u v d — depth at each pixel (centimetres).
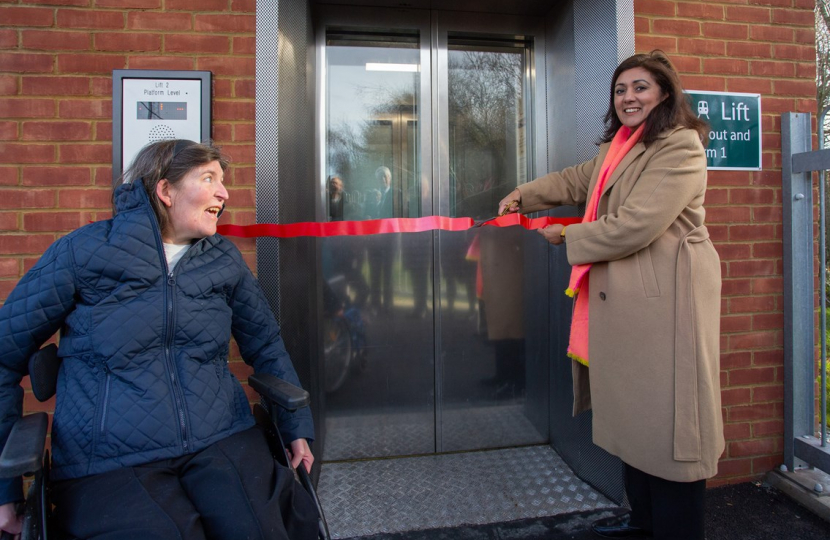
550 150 280
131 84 215
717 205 261
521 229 287
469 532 210
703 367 162
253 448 141
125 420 129
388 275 279
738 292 263
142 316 134
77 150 218
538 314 286
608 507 225
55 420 133
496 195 288
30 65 216
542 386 289
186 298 142
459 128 283
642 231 161
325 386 277
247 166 223
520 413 289
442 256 281
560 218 236
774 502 245
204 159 146
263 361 170
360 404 279
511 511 224
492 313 287
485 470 261
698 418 161
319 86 269
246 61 223
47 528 116
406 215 281
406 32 274
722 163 260
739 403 262
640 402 166
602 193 184
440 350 282
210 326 146
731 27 260
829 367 360
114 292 134
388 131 278
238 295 163
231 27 223
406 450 281
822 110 623
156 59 220
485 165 286
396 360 280
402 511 225
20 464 105
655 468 163
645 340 166
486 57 284
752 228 264
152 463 131
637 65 175
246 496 125
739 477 262
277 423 160
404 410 281
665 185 161
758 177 264
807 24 269
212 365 147
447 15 272
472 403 286
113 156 215
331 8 263
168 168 143
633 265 169
